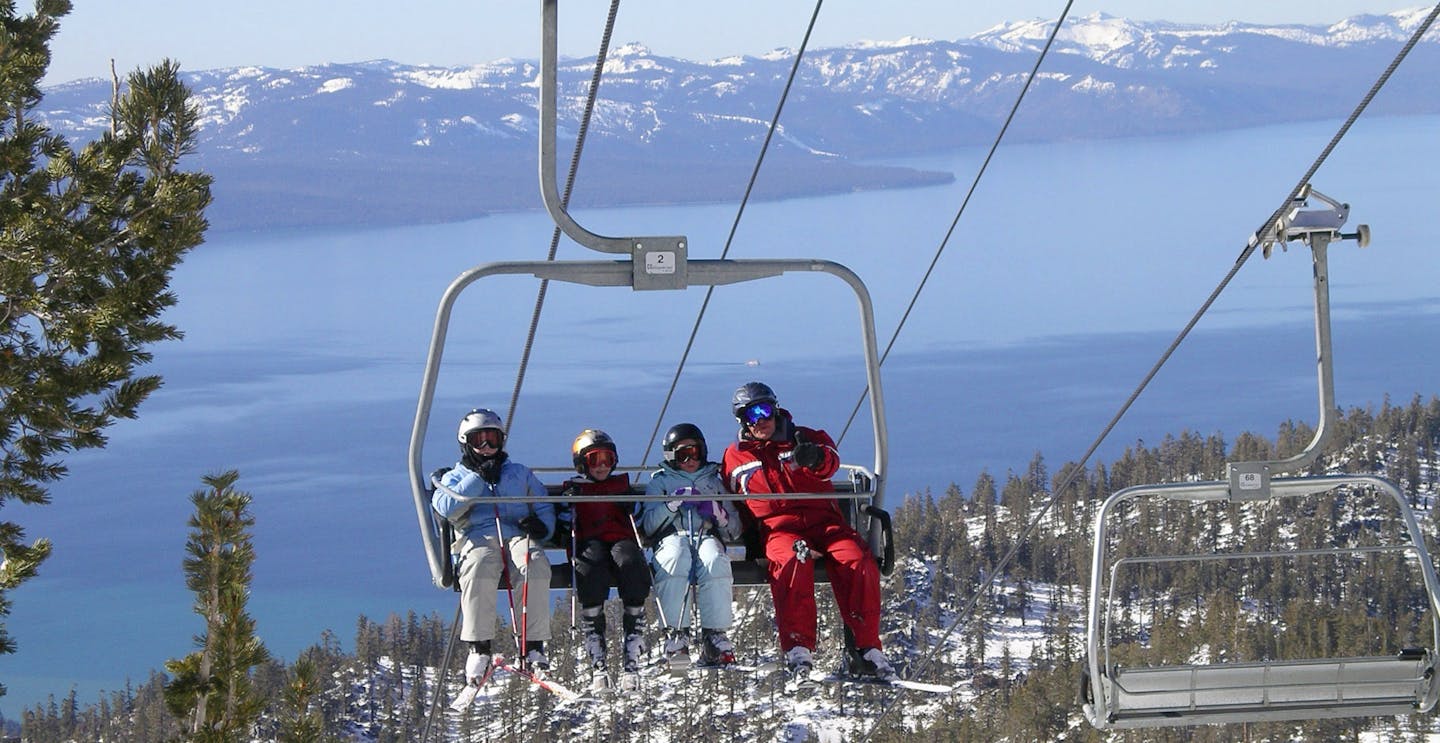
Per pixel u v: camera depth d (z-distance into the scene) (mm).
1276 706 5410
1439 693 5363
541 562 5891
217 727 10938
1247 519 105000
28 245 11750
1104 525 5375
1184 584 99062
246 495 11391
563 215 5012
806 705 77062
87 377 12391
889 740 72312
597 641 5945
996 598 108875
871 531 6078
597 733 78000
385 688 100625
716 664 5859
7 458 12609
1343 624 80750
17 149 12094
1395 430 124500
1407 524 5297
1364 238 5246
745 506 6434
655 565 6004
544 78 4582
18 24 12961
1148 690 5391
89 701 158875
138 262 12438
